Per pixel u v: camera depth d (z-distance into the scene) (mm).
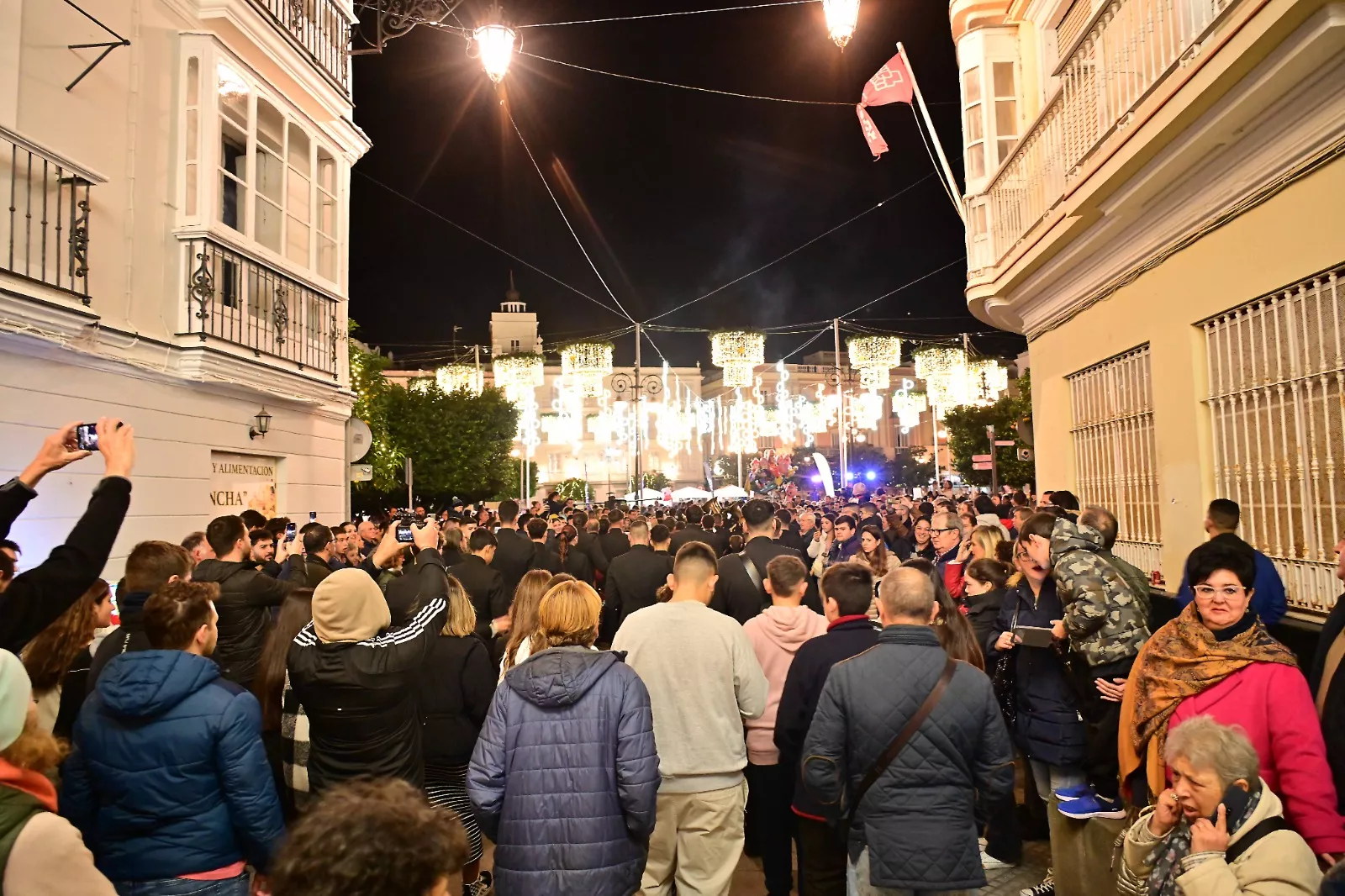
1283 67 4094
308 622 4000
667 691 3893
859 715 3102
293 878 1304
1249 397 5137
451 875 1421
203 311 8242
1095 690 4074
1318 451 4504
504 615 6652
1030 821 5176
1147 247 6340
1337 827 2604
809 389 63219
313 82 10664
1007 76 9734
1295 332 4660
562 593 3355
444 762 4266
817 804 3479
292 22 10312
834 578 3936
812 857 3975
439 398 27891
